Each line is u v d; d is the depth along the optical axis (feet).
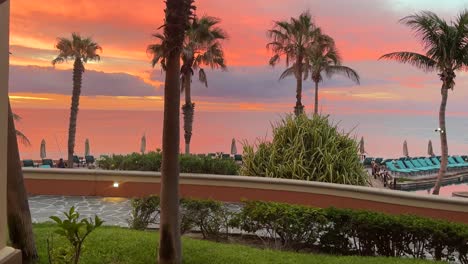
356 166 44.16
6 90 12.19
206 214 28.22
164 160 19.35
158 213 30.45
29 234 17.81
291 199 40.04
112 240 23.53
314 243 25.62
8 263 11.94
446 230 22.77
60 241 21.97
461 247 22.35
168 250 19.49
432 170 95.14
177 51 18.83
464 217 29.96
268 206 26.35
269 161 45.09
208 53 78.02
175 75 19.02
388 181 77.71
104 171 45.01
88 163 95.91
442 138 59.00
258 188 41.57
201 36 68.74
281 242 26.07
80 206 40.16
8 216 17.48
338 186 37.17
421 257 23.38
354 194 36.01
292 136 46.34
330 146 44.75
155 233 27.04
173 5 18.69
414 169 91.09
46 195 45.11
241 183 42.11
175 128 19.22
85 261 20.07
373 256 23.82
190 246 23.35
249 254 22.70
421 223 23.35
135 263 20.54
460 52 54.34
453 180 92.63
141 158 49.52
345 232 24.72
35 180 45.24
